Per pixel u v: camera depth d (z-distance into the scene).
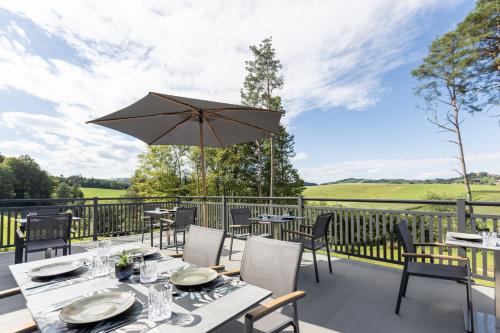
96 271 1.68
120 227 6.58
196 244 2.34
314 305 2.70
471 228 3.22
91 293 1.39
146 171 22.31
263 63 19.41
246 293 1.38
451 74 15.92
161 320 1.10
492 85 14.96
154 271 1.55
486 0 14.38
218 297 1.33
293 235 5.16
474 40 14.53
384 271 3.77
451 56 15.67
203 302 1.27
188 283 1.48
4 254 4.76
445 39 15.80
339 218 4.48
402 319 2.42
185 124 4.11
